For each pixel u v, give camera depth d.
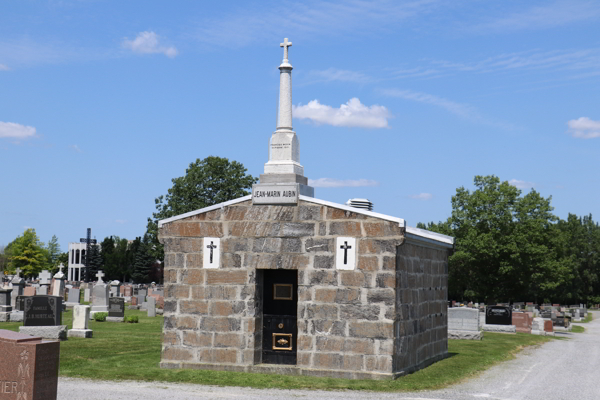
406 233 17.03
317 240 17.05
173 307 18.05
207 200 66.50
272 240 17.39
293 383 15.80
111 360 19.27
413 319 18.31
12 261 110.88
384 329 16.39
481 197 70.81
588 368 20.64
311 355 16.84
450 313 30.38
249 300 17.48
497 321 35.94
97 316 34.81
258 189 17.55
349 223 16.81
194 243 18.02
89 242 112.44
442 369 18.88
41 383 10.64
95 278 112.12
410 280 18.03
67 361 18.86
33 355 10.48
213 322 17.70
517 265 69.69
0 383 10.61
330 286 16.83
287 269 17.66
